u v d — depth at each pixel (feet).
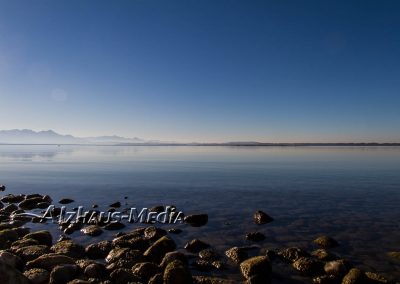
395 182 144.25
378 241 60.18
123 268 40.70
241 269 44.68
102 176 172.96
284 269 46.03
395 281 43.06
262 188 127.54
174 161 314.55
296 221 75.15
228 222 73.82
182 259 45.83
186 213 83.46
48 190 123.65
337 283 41.09
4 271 33.88
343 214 82.43
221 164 265.95
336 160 311.06
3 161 311.68
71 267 39.63
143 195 110.93
